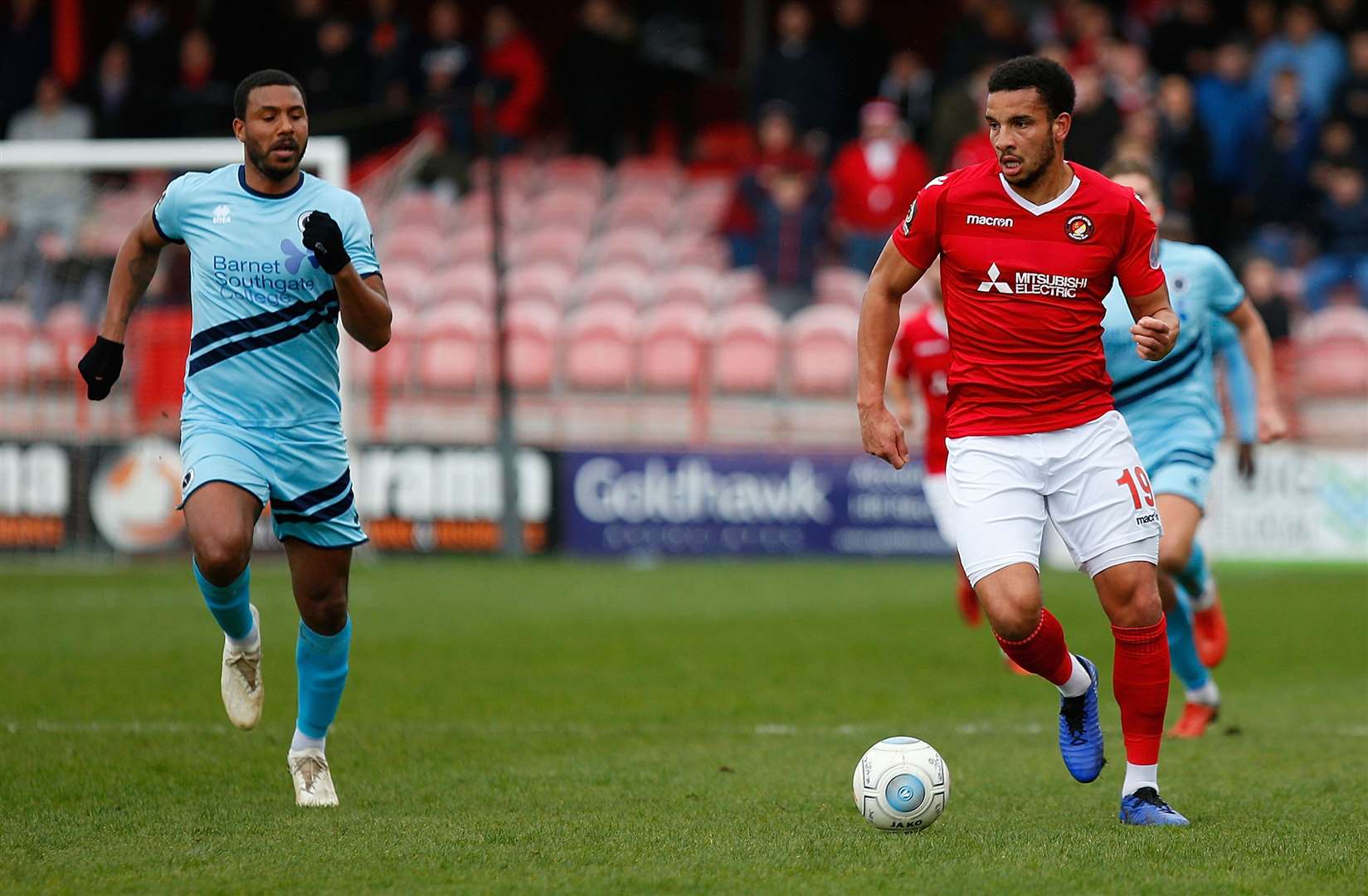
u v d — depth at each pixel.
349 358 54.41
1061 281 19.52
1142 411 27.12
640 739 26.95
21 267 57.38
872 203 64.25
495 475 55.34
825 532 55.19
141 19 71.12
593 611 43.34
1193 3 69.31
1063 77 19.02
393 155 69.12
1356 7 75.81
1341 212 64.19
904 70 68.75
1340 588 49.78
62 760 24.19
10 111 73.75
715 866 17.59
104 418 54.97
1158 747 20.34
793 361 59.91
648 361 60.72
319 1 72.62
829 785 22.91
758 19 80.38
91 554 54.81
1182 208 63.78
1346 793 22.44
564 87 74.38
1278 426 27.59
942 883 16.88
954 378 20.27
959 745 26.59
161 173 58.47
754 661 35.78
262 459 20.44
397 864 17.67
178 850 18.31
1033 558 19.80
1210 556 54.50
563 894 16.38
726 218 66.25
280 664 34.31
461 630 39.97
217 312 20.50
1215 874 17.28
